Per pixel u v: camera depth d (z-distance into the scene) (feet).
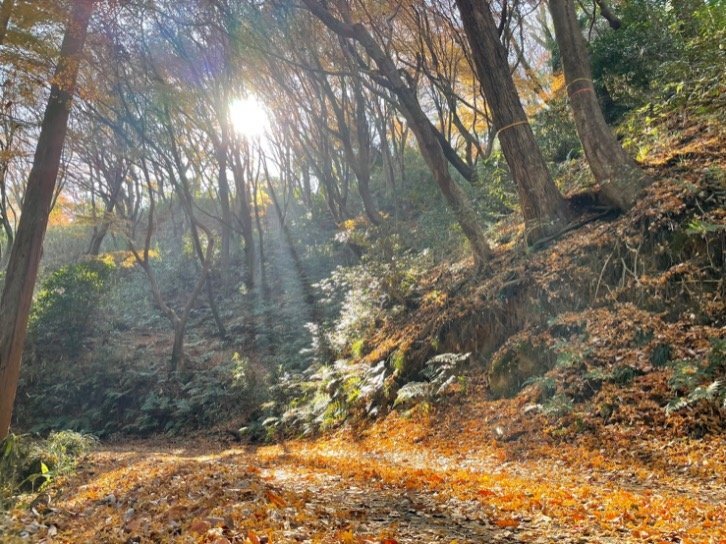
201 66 64.34
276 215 104.83
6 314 34.17
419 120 39.78
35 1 30.78
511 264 37.24
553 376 28.27
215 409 53.06
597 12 59.72
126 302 84.38
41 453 30.53
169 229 115.44
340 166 90.58
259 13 54.49
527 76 65.62
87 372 63.46
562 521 13.70
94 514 17.07
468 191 58.65
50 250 112.98
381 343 44.04
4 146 49.98
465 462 25.07
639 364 25.68
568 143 49.08
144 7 48.32
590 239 32.86
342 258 73.56
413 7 53.31
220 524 12.49
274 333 64.08
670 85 40.32
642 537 12.35
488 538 12.25
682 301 26.78
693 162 32.17
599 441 23.20
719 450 19.56
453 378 33.94
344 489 17.74
